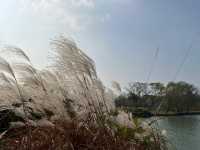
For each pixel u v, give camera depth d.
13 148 3.82
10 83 4.36
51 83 4.71
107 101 4.83
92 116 4.43
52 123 4.40
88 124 4.33
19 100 4.42
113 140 4.07
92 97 4.64
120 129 4.34
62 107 4.62
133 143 4.17
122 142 4.11
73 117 4.57
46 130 4.24
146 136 4.46
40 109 4.61
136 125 4.62
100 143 4.02
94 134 4.11
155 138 4.46
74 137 4.04
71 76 4.64
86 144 4.01
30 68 4.48
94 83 4.67
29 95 4.54
